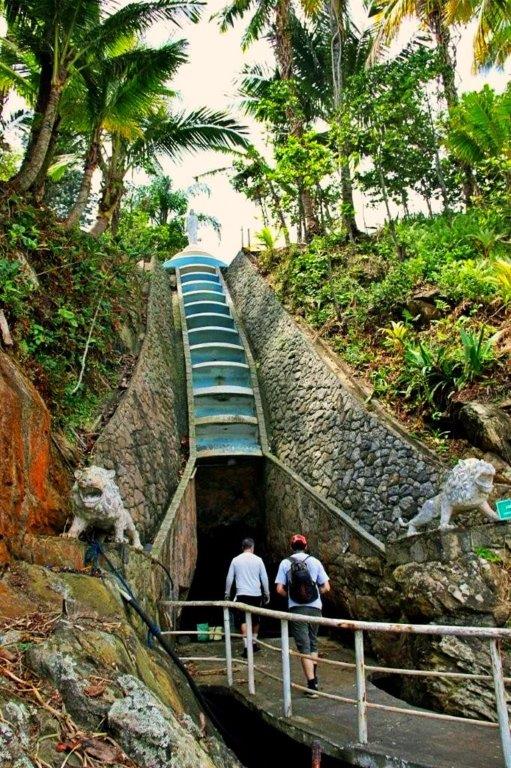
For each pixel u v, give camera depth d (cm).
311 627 562
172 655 418
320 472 979
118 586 444
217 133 1291
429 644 582
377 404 919
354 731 435
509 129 1277
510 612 556
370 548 767
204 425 1224
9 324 655
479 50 1377
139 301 1285
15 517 411
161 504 877
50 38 951
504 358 876
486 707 505
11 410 447
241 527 1208
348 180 1455
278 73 1770
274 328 1434
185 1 957
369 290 1227
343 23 1722
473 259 1188
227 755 330
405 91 1262
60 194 2416
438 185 1653
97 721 259
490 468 598
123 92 1090
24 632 305
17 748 227
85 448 700
